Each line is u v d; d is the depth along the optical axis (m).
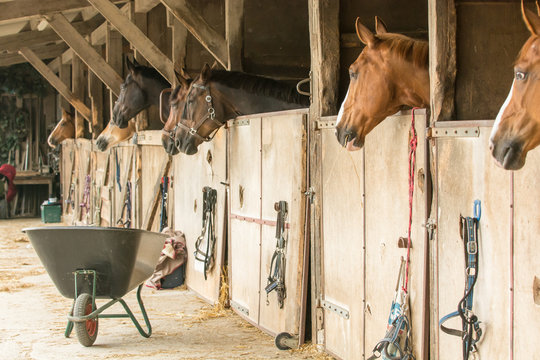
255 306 5.27
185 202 7.04
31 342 4.82
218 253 6.04
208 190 6.24
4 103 17.95
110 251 4.51
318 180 4.49
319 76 4.54
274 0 6.78
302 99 5.72
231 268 5.81
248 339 4.87
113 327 5.32
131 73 8.29
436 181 3.25
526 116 2.48
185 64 7.86
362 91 3.72
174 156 7.42
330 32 4.58
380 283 3.75
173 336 4.99
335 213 4.27
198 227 6.61
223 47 6.63
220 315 5.68
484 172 2.97
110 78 9.88
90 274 4.66
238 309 5.61
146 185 8.49
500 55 3.38
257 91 5.79
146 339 4.90
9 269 8.38
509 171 2.84
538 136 2.50
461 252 3.11
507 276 2.85
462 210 3.10
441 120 3.31
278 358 4.33
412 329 3.45
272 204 5.00
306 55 6.88
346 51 4.75
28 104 18.16
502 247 2.88
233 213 5.76
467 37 3.36
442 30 3.31
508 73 3.37
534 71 2.45
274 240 4.94
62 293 4.80
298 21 6.85
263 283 5.12
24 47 12.98
